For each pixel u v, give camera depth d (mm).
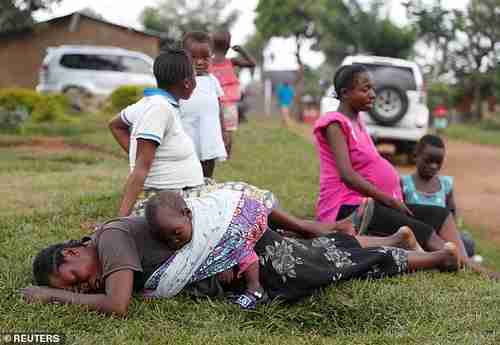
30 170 9094
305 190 8227
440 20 18125
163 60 4438
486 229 9039
